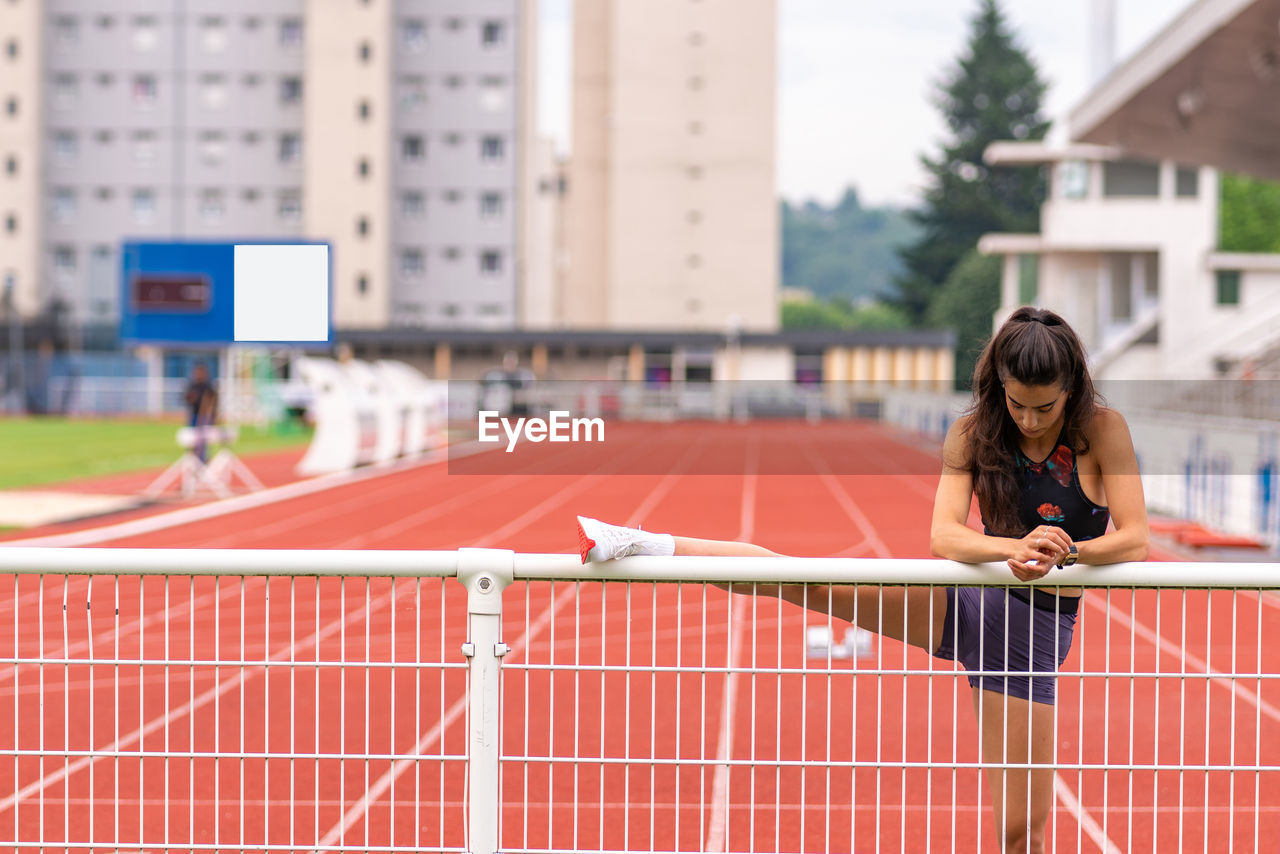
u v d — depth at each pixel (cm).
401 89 6656
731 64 6694
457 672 740
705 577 322
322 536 1553
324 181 6338
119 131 6688
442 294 6688
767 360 5759
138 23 6669
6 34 6506
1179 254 4753
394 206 6606
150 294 3531
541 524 1702
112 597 935
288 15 6644
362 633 838
